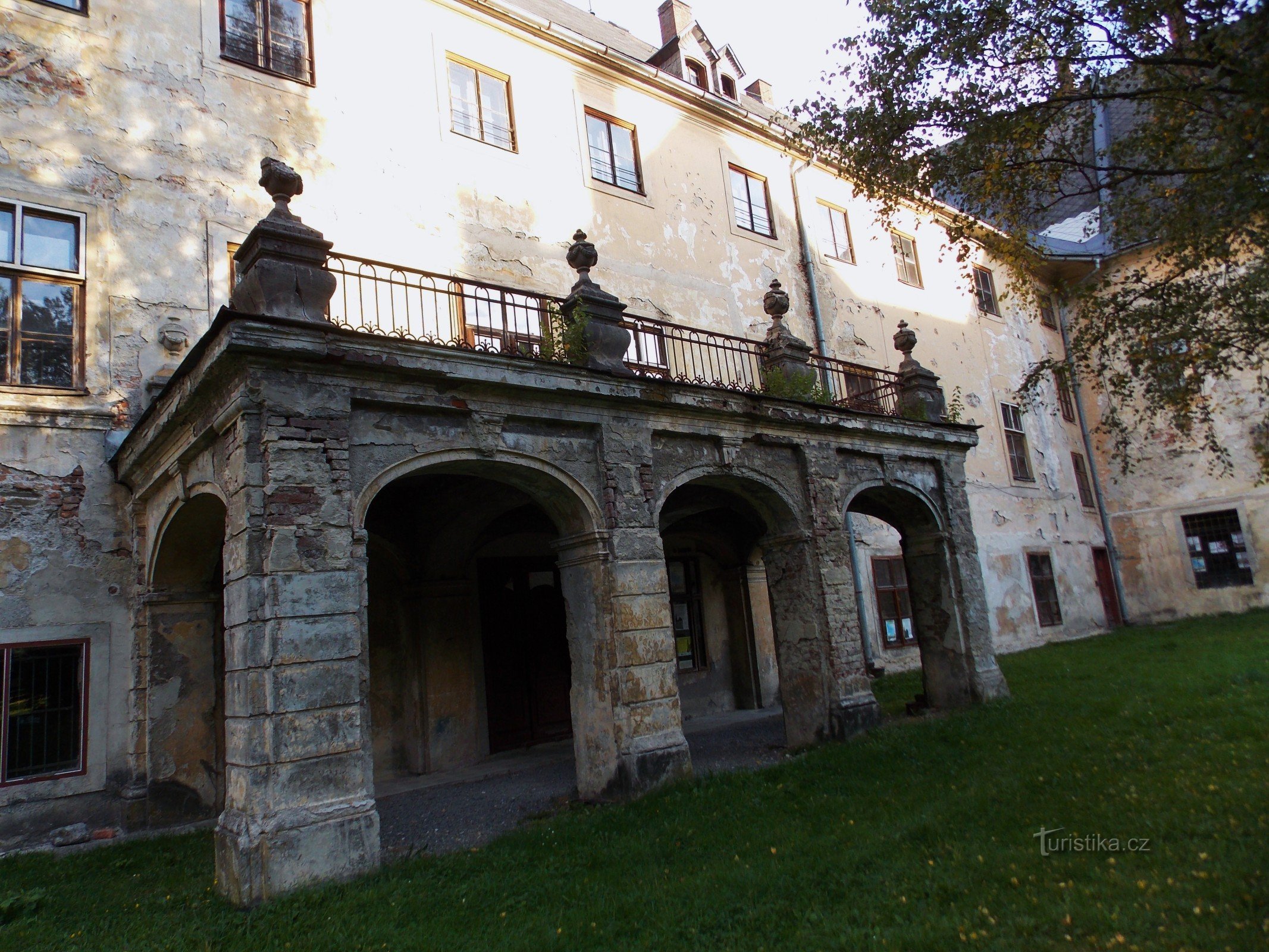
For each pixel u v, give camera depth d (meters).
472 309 11.64
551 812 7.70
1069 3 6.73
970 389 19.98
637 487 8.20
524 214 12.59
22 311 8.59
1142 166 9.03
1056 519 21.41
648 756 7.62
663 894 5.15
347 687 5.96
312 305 6.31
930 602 11.87
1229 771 6.37
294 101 10.74
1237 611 21.31
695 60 16.42
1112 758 7.21
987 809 6.24
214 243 9.79
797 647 9.94
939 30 7.21
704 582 15.04
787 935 4.48
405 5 12.06
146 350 9.14
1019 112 7.31
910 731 9.42
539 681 12.52
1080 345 8.69
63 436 8.58
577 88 13.95
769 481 9.70
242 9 10.66
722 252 15.42
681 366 14.06
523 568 12.67
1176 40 6.47
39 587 8.21
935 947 4.11
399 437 6.75
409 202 11.41
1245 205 6.66
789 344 10.65
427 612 10.95
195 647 8.70
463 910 5.10
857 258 18.28
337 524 6.16
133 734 8.40
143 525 8.73
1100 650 16.41
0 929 5.30
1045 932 4.13
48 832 7.86
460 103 12.43
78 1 9.48
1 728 7.83
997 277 22.19
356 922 4.89
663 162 14.98
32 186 8.77
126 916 5.43
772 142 17.06
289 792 5.56
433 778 10.25
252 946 4.66
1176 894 4.33
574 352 7.98
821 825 6.34
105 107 9.38
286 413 6.08
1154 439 23.06
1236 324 7.93
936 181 8.18
